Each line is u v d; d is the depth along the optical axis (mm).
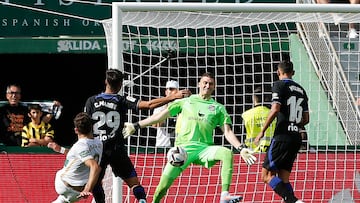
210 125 38781
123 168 37281
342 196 44625
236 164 43812
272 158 38594
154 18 42281
